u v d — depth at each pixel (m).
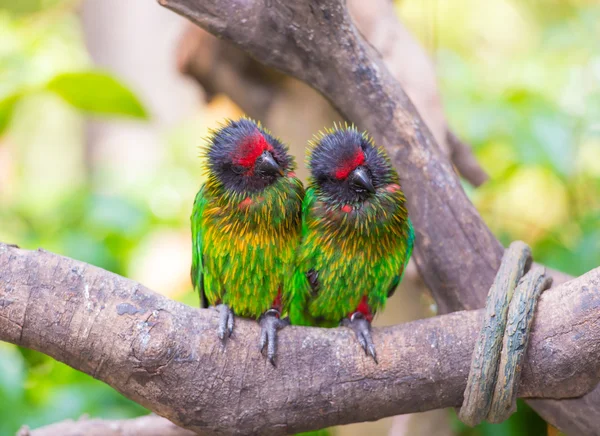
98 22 17.61
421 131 6.71
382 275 6.99
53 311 5.30
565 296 5.57
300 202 6.98
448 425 9.05
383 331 5.82
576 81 12.61
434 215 6.68
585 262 9.81
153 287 14.69
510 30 18.27
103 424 8.27
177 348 5.42
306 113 10.43
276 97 10.70
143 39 17.44
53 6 20.56
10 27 19.41
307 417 5.72
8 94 11.22
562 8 17.34
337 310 7.15
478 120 11.91
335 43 6.26
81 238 12.19
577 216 11.40
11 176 20.12
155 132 17.59
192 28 10.81
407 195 6.79
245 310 7.09
